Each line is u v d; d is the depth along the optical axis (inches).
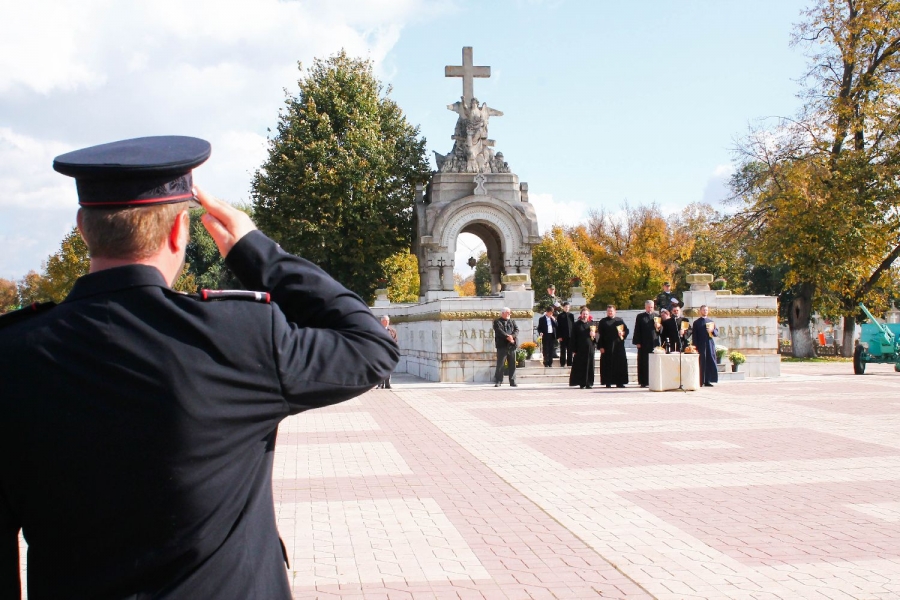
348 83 1856.5
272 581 88.7
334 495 390.9
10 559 82.8
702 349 975.0
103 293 85.2
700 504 366.3
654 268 2935.5
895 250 1647.4
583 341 979.3
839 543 302.8
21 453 80.5
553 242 2898.6
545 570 273.4
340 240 1716.3
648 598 245.3
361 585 259.9
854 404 765.9
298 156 1726.1
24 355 82.2
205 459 82.0
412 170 1884.8
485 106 1485.0
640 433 585.9
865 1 1584.6
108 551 80.5
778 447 519.5
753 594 247.9
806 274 1641.2
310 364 88.9
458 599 245.9
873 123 1603.1
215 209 96.3
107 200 86.4
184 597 80.7
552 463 471.2
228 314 86.4
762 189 1749.5
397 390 977.5
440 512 355.3
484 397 879.1
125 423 80.1
